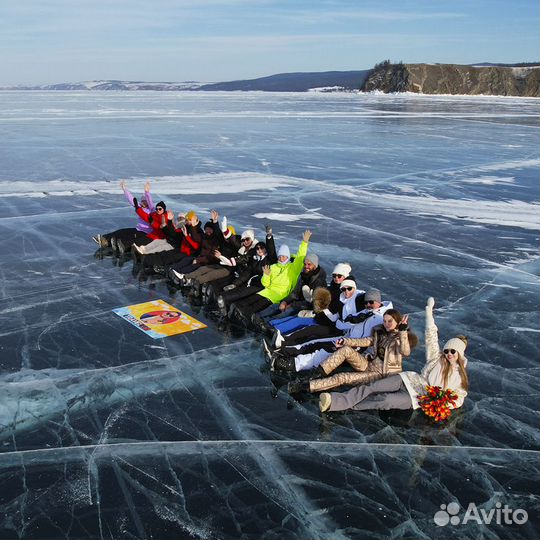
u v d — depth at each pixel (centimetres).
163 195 1594
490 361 652
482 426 521
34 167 2016
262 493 423
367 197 1641
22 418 511
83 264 963
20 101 7656
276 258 791
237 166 2144
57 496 415
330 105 7512
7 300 792
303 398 559
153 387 570
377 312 605
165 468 448
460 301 840
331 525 395
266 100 9331
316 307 656
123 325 718
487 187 1830
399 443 490
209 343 674
